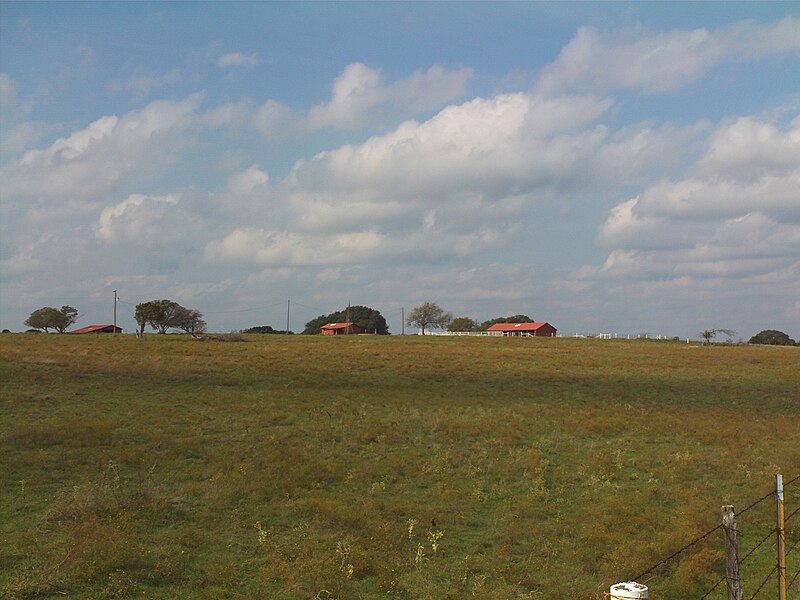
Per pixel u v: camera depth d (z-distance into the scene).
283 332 184.62
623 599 9.20
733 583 9.84
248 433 28.12
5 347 66.12
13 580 12.70
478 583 13.54
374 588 13.45
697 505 19.02
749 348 107.25
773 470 23.84
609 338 138.25
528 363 67.19
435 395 41.62
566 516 18.64
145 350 68.56
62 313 157.62
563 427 32.03
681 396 46.09
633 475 23.36
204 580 13.41
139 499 17.88
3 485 19.20
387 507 18.67
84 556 13.62
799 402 44.41
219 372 49.12
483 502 19.89
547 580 14.03
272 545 15.41
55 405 33.06
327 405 35.56
